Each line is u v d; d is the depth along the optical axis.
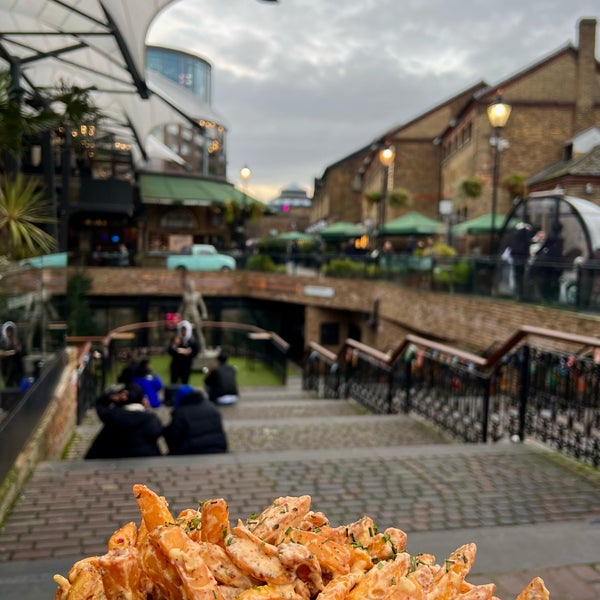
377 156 44.72
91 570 1.06
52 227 12.00
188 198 34.06
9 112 6.17
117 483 4.70
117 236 33.25
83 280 23.84
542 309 12.03
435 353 8.23
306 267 26.61
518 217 16.28
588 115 30.39
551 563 3.32
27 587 3.02
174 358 14.09
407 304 20.09
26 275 6.11
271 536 1.10
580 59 30.36
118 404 5.88
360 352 11.73
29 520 4.00
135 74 10.20
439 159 40.66
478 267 15.27
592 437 5.39
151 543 0.93
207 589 0.88
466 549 1.11
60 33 8.53
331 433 7.70
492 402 7.45
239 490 4.57
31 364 6.28
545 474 5.04
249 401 12.09
